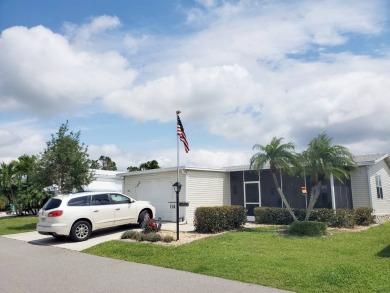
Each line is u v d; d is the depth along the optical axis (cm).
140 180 2130
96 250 1098
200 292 641
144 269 840
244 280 709
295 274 728
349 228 1540
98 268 861
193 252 999
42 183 1934
